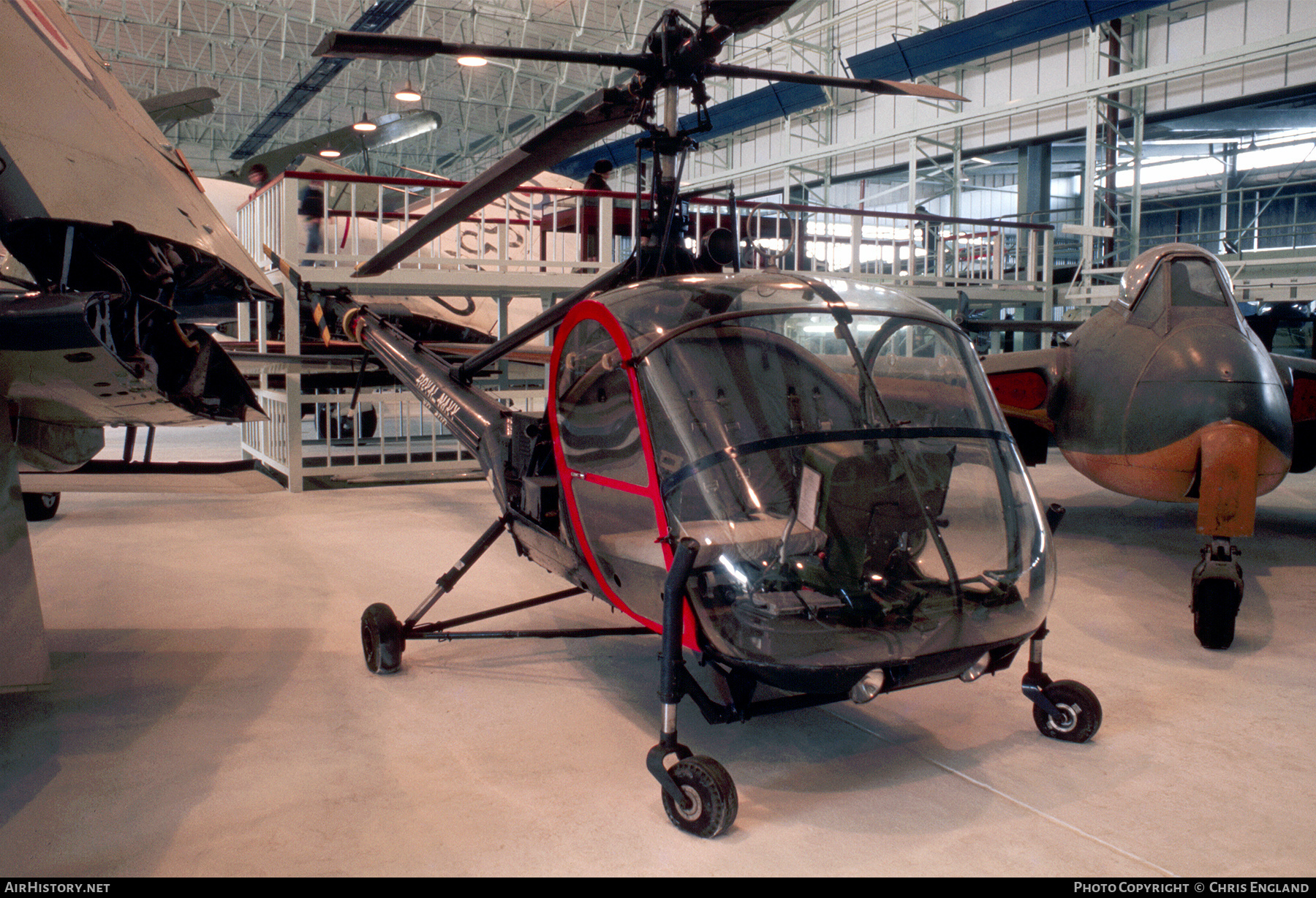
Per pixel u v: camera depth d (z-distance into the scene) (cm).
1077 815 219
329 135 1287
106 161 213
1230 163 1833
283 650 343
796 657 205
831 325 239
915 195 1449
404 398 808
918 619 211
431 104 2375
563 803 225
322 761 247
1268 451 373
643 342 235
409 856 198
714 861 198
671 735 216
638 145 268
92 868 192
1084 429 452
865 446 222
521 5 1691
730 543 212
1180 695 299
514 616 391
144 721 273
